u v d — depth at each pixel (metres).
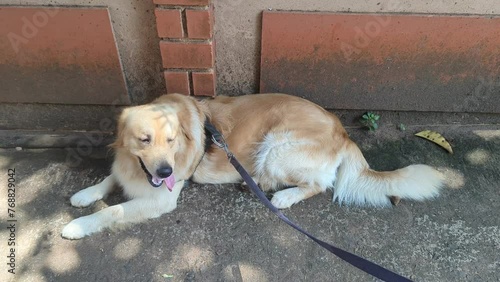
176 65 1.10
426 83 1.18
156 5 0.99
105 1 1.02
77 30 1.06
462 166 1.18
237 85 1.22
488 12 1.05
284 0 1.04
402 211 1.06
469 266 0.94
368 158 1.21
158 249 0.96
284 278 0.91
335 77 1.18
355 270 0.93
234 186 1.12
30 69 1.13
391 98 1.22
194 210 1.05
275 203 1.05
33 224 1.00
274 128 1.06
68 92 1.18
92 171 1.14
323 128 1.07
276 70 1.16
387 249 0.97
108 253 0.94
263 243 0.98
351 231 1.01
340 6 1.05
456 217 1.05
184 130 0.97
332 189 1.12
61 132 1.26
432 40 1.09
